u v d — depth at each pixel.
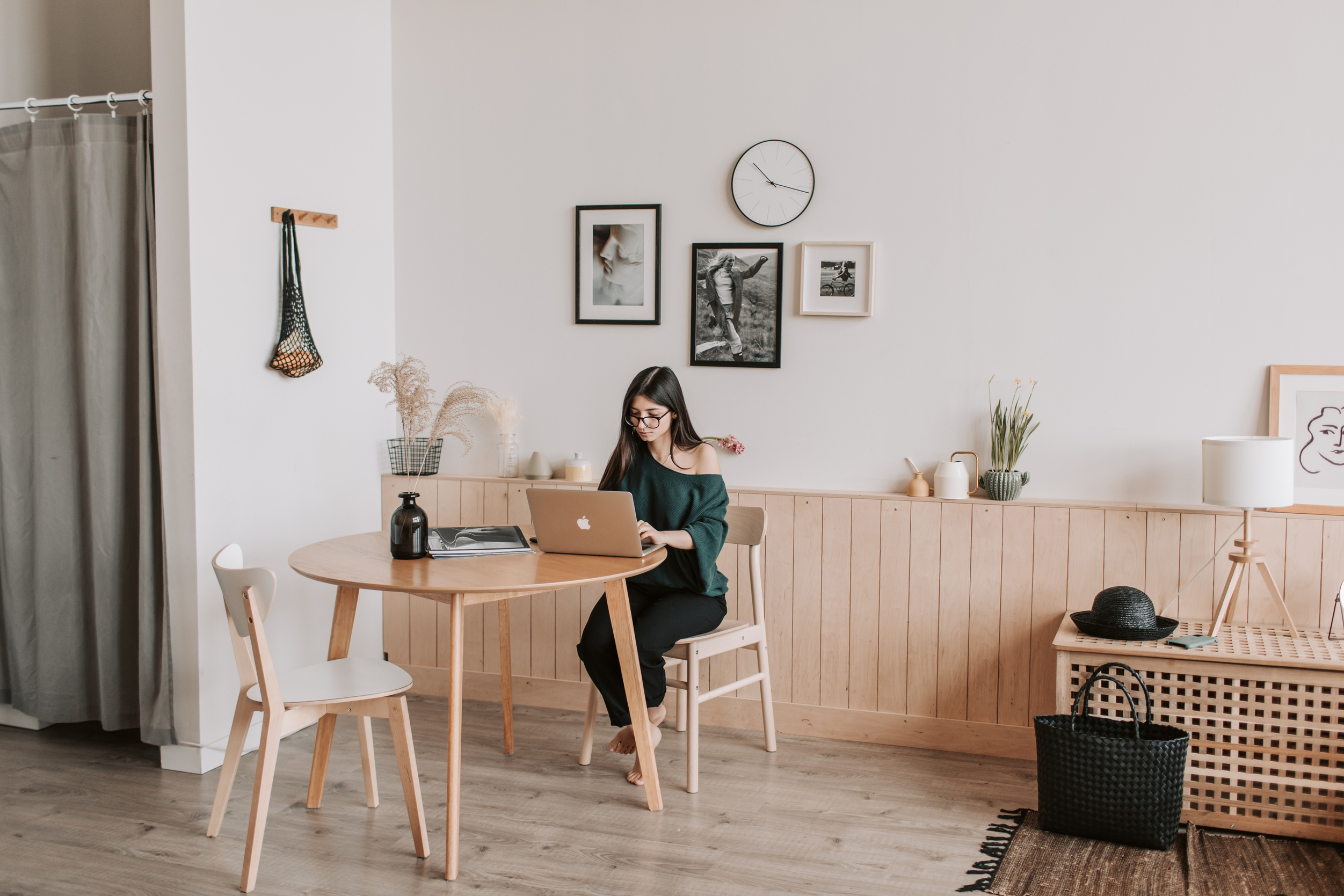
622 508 2.50
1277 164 2.90
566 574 2.35
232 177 2.95
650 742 2.63
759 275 3.36
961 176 3.16
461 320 3.70
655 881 2.27
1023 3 3.08
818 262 3.29
